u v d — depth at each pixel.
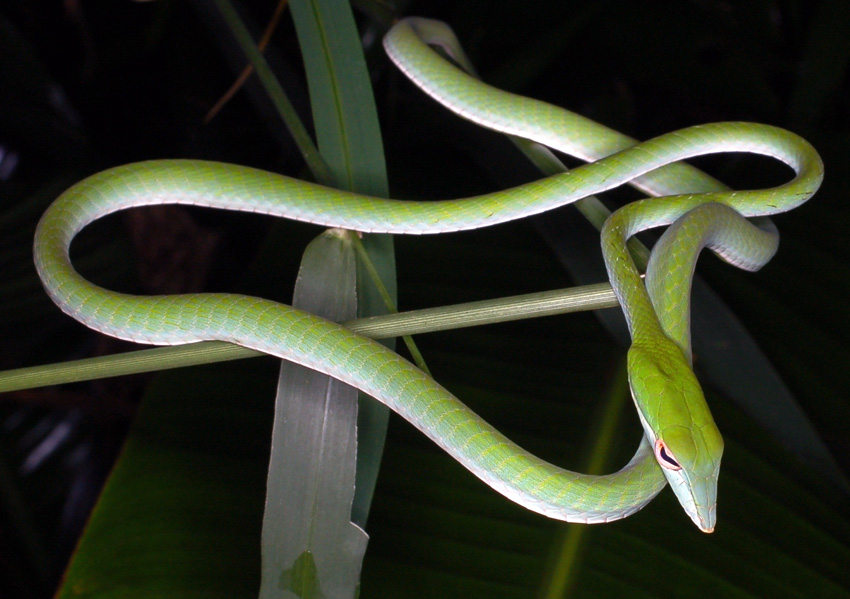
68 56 1.14
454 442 0.84
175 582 0.86
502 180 0.93
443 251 0.93
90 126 1.13
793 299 0.91
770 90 0.96
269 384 0.90
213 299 0.85
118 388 1.10
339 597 0.82
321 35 0.87
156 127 1.14
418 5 1.02
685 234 0.85
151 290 1.13
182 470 0.88
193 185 0.88
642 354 0.84
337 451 0.83
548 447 0.89
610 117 1.06
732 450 0.89
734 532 0.87
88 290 0.85
